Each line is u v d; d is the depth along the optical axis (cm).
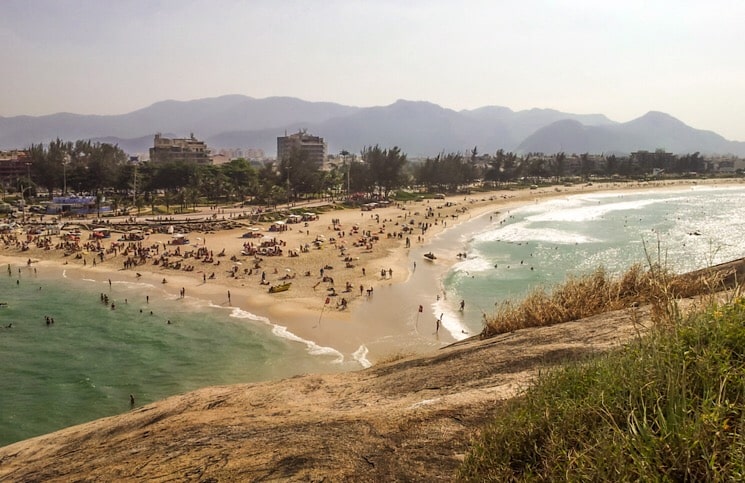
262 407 659
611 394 359
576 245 7050
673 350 373
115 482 455
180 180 11950
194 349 3256
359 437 461
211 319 3878
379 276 5222
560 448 324
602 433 313
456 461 405
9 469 653
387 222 9462
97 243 6700
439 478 385
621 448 279
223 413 630
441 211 11175
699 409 299
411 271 5491
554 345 634
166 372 2911
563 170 19925
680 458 265
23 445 754
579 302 830
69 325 3766
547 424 363
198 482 418
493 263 5938
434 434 451
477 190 16075
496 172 17138
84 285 4972
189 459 465
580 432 330
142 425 673
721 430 268
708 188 17525
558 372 453
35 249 6456
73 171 11456
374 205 11494
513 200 13800
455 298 4416
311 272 5384
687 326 412
